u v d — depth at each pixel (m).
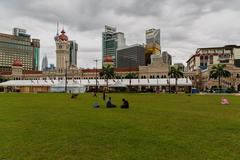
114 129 19.09
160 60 172.88
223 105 42.62
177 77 141.00
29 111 31.97
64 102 49.38
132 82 141.50
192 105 42.53
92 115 27.62
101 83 145.12
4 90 161.12
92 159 11.90
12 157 12.20
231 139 15.84
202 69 189.38
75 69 191.25
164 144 14.55
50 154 12.67
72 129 19.06
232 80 156.50
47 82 153.75
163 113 29.92
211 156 12.30
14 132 17.89
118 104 44.34
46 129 19.03
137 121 23.14
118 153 12.80
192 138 16.08
